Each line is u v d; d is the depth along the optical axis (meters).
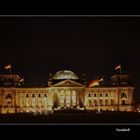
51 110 197.38
